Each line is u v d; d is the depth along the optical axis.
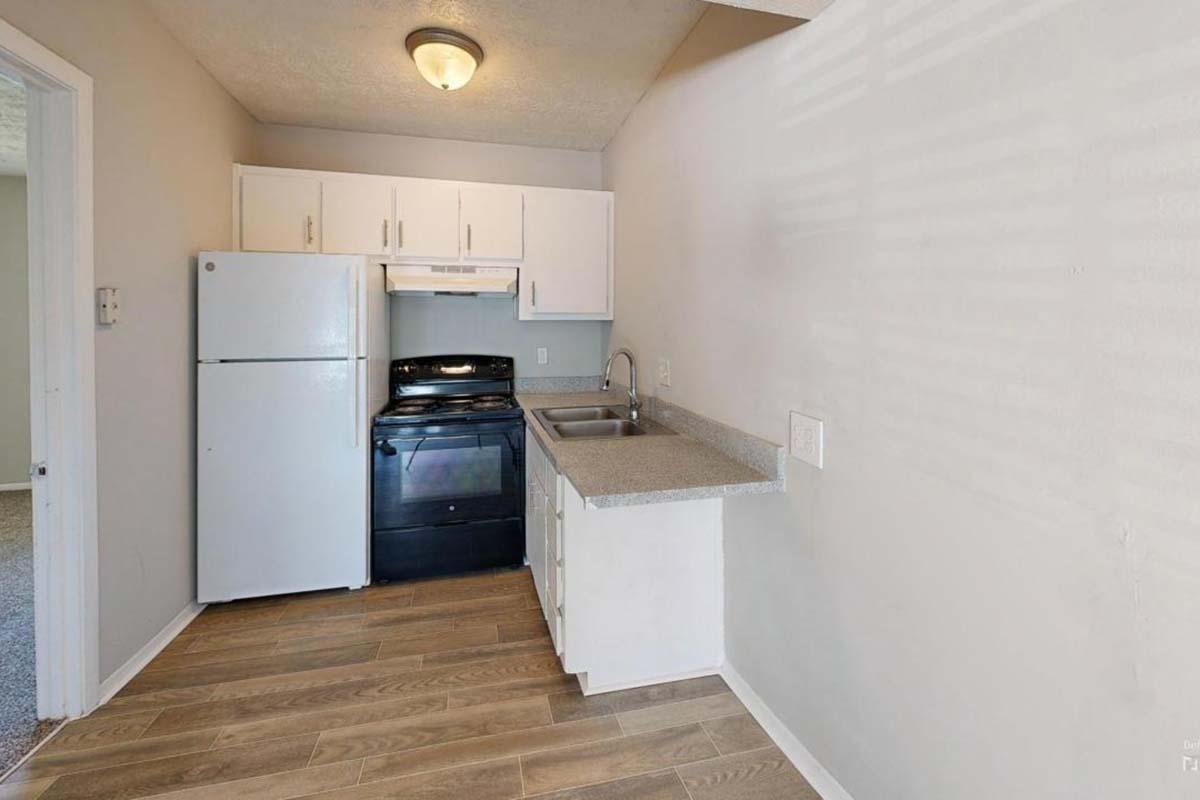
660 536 1.91
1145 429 0.75
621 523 1.88
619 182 3.15
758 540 1.74
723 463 1.79
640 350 2.79
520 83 2.59
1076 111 0.81
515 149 3.43
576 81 2.56
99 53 1.73
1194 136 0.69
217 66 2.43
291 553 2.52
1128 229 0.76
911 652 1.16
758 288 1.69
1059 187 0.84
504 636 2.25
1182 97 0.70
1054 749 0.89
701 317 2.08
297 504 2.52
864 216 1.25
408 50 2.27
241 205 2.80
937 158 1.05
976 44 0.97
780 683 1.64
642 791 1.47
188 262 2.32
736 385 1.84
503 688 1.91
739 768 1.56
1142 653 0.77
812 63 1.42
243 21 2.09
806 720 1.53
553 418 2.91
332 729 1.70
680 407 2.28
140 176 1.96
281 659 2.07
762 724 1.72
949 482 1.06
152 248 2.05
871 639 1.27
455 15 2.05
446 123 3.09
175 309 2.22
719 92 1.91
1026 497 0.91
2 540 3.22
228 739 1.65
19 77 1.51
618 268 3.19
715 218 1.96
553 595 2.08
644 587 1.91
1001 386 0.95
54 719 1.71
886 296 1.19
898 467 1.18
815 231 1.42
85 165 1.65
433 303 3.41
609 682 1.90
